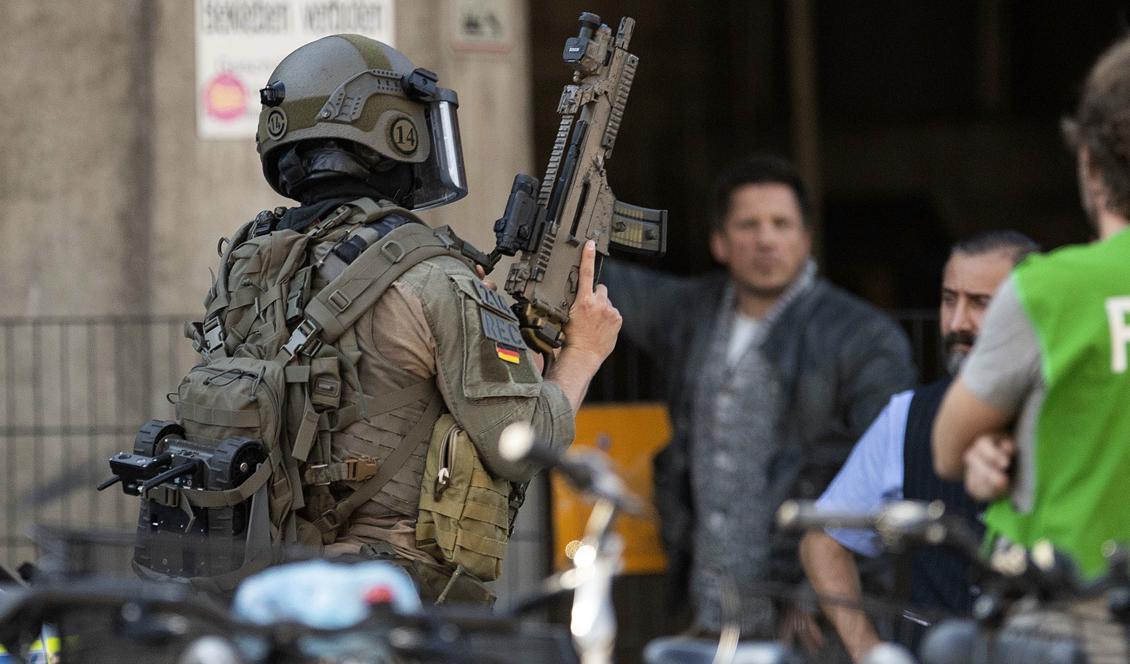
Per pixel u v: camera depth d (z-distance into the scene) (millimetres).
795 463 14383
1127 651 5957
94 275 17969
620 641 14102
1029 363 6832
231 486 8969
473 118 17859
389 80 9875
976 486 7059
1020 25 41344
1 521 17656
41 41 17938
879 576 11602
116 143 17953
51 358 17797
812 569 10492
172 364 17766
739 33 39375
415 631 5457
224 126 17859
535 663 5863
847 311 14695
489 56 17922
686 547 14609
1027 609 5820
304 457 9141
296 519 9297
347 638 5449
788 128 39156
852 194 40531
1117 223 7070
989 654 5777
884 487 10320
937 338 16969
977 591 7180
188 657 5258
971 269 10727
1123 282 6762
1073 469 6809
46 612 5680
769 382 14547
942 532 5523
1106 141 6938
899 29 42031
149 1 17891
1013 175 40062
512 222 10070
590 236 10445
